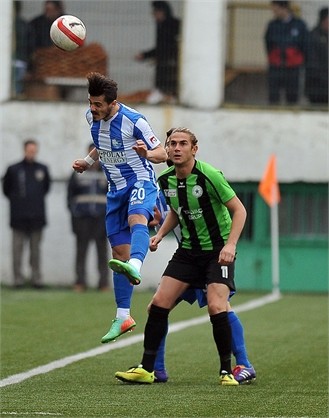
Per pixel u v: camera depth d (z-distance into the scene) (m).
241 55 68.00
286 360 33.81
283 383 28.58
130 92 66.38
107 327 42.72
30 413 22.34
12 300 54.56
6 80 65.81
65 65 66.75
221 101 65.81
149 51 66.25
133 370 28.17
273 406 24.03
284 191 65.75
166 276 28.64
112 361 32.94
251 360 33.81
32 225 61.69
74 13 66.38
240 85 67.62
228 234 28.39
